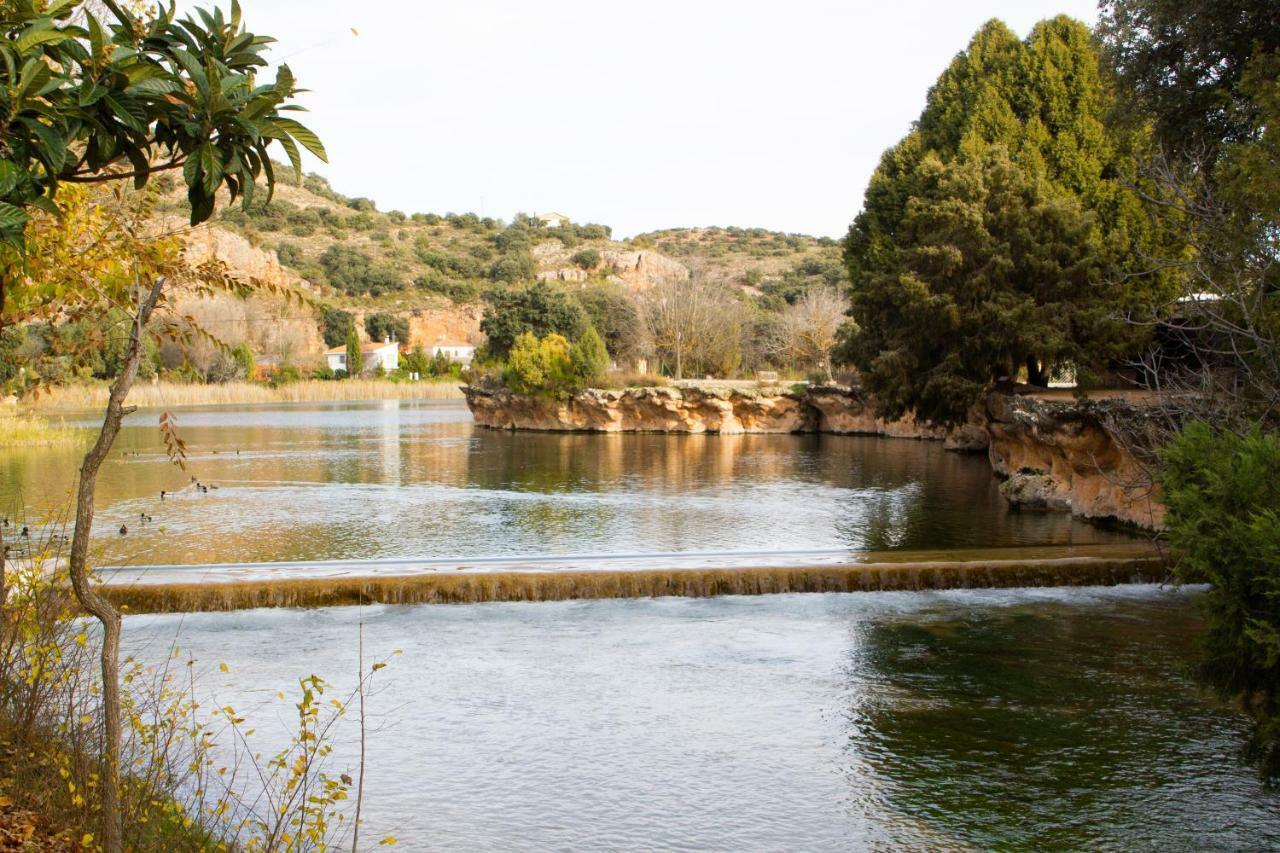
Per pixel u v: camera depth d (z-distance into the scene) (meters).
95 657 13.56
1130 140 25.61
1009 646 15.84
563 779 10.87
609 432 65.25
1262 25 21.33
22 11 5.42
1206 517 10.25
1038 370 38.19
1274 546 9.34
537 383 65.69
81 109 5.54
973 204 34.22
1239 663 10.48
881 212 45.47
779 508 29.81
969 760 11.46
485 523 27.03
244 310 115.44
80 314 9.29
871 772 11.11
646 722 12.56
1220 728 12.39
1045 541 23.53
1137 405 24.12
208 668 14.36
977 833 9.74
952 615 17.67
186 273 9.19
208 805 9.62
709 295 94.06
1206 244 18.67
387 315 149.25
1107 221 36.34
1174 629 16.77
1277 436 11.20
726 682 14.11
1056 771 11.16
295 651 15.33
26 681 8.38
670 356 90.50
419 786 10.63
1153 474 16.11
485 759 11.38
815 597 18.88
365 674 14.28
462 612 17.70
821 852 9.36
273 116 5.64
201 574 18.97
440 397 118.94
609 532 25.53
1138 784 10.81
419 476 38.97
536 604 18.25
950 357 34.22
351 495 33.06
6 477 36.06
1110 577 19.78
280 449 50.97
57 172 5.64
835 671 14.59
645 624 17.06
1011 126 39.00
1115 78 24.47
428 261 180.88
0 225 5.14
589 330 67.50
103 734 7.97
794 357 90.12
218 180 5.47
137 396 90.31
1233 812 10.16
